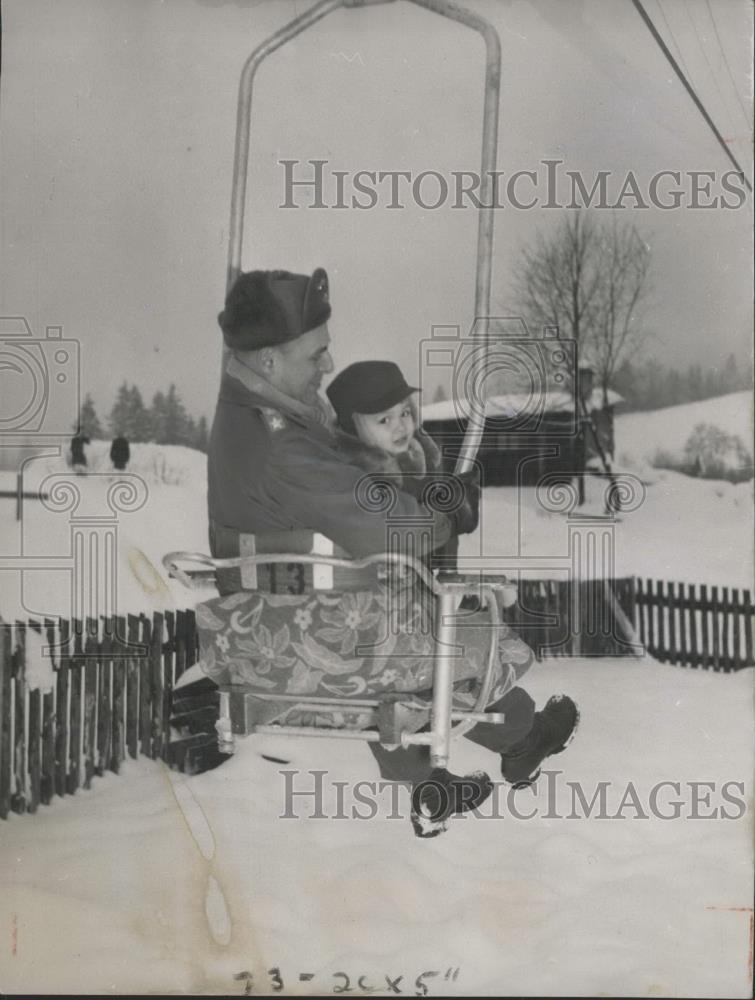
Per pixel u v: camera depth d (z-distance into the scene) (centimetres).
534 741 318
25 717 328
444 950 313
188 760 326
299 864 321
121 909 321
